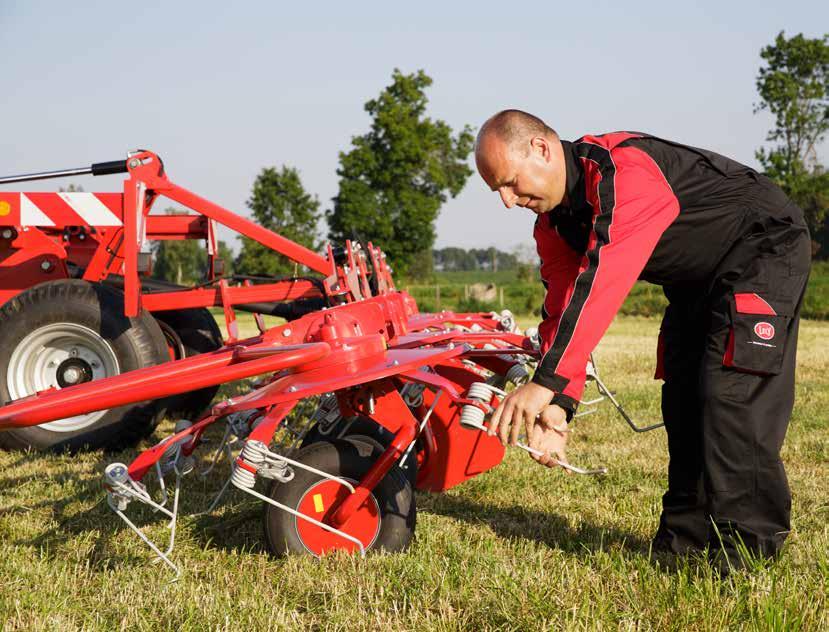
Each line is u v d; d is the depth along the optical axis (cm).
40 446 589
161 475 312
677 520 331
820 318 2875
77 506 427
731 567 278
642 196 253
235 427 353
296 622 269
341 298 465
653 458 538
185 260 6912
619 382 923
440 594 284
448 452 400
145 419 600
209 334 746
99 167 630
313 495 322
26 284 680
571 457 539
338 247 673
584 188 275
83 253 720
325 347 313
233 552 339
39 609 284
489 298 3762
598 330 243
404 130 5066
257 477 461
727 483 280
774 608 240
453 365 389
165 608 281
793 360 284
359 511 325
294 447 379
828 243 6097
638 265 247
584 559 322
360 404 324
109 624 274
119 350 604
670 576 290
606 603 264
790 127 5497
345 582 297
